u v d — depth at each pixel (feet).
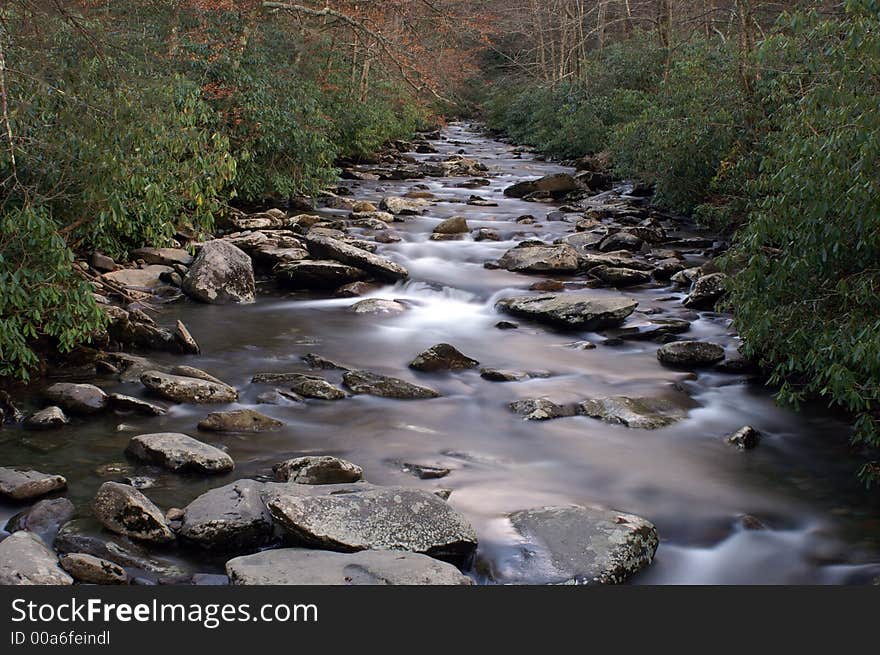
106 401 23.06
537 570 15.88
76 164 23.88
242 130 48.57
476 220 54.03
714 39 61.16
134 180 24.84
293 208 54.80
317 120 54.49
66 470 19.34
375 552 15.33
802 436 23.59
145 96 25.84
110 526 16.47
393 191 66.23
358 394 25.52
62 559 15.06
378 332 32.37
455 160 86.58
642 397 25.53
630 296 37.78
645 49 84.84
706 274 38.19
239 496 17.07
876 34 18.40
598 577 15.61
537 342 31.76
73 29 26.17
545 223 53.01
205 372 26.66
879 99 18.39
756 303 21.71
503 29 125.39
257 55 51.47
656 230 48.01
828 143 18.76
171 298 34.99
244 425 22.36
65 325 23.93
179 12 48.55
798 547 17.56
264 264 40.65
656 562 16.89
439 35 69.36
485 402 25.49
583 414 24.57
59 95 23.52
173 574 15.35
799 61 36.24
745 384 27.45
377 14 59.82
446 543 15.89
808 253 20.12
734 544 17.66
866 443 22.84
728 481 20.59
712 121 46.14
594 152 85.97
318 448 21.45
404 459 21.01
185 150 29.94
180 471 19.40
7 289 21.13
